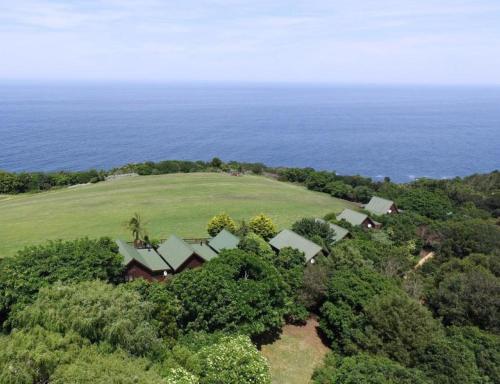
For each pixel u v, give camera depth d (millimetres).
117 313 28375
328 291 44500
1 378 21016
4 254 56656
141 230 61594
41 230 67500
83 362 23391
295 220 77875
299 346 42094
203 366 30250
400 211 86062
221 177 115750
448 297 45500
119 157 191875
